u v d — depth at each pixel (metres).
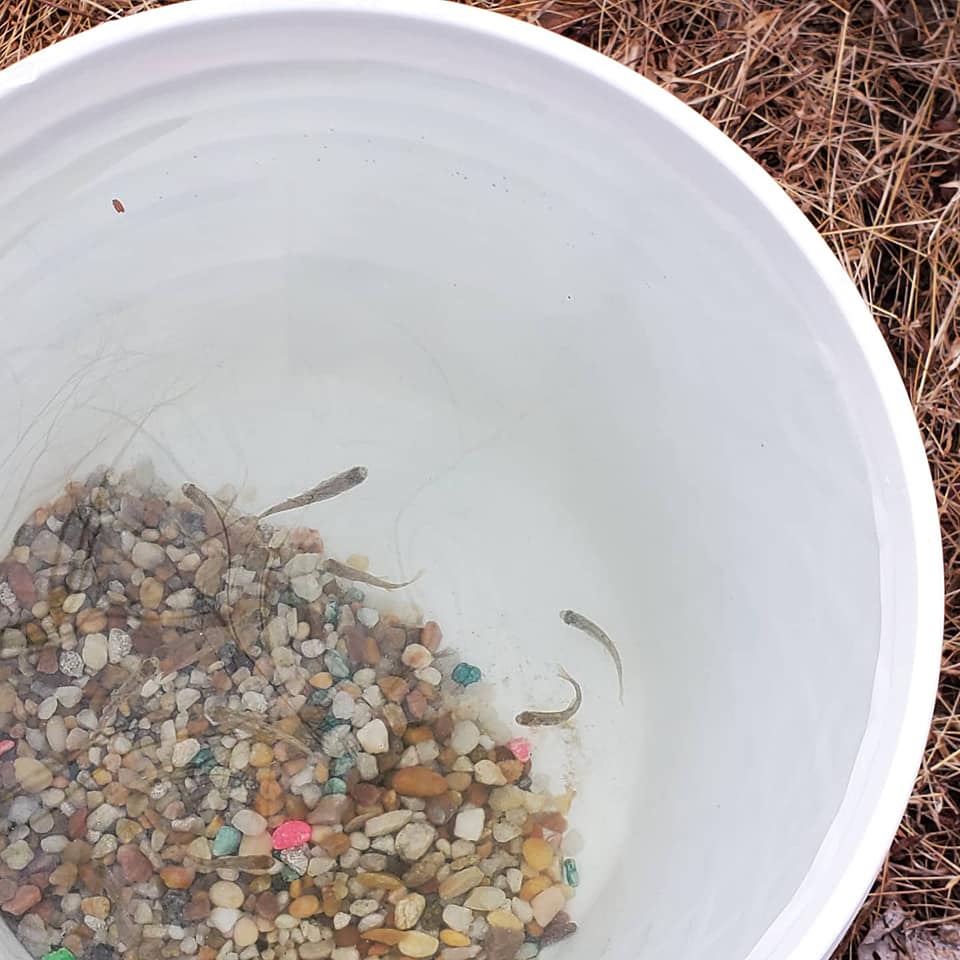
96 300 0.75
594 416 0.79
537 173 0.72
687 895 0.73
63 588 0.80
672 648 0.79
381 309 0.79
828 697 0.70
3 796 0.78
